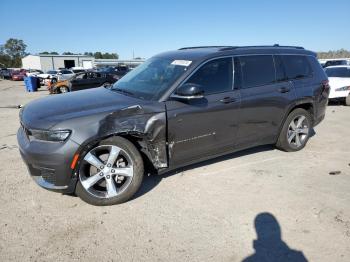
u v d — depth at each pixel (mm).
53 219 3404
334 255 2842
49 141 3318
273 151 5625
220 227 3258
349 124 8062
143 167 3736
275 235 3129
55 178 3359
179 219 3404
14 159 5309
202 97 4078
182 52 4746
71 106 3693
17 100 16516
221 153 4527
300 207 3660
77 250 2902
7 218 3422
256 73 4770
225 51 4539
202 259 2785
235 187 4164
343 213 3531
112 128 3465
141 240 3047
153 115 3719
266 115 4871
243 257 2814
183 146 4043
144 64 4973
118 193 3633
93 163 3480
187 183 4270
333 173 4617
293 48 5527
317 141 6348
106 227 3254
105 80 19234
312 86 5477
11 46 120125
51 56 67625
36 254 2850
